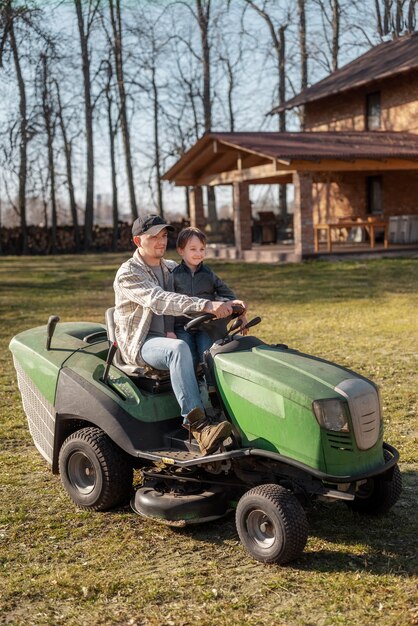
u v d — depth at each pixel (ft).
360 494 15.34
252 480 14.37
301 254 72.54
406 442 20.07
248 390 13.96
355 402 13.32
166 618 11.78
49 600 12.49
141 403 15.33
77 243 135.13
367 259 71.46
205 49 136.26
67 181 136.77
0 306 51.08
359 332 36.52
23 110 123.44
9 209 174.29
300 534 13.10
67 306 50.37
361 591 12.40
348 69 108.47
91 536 14.96
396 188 92.43
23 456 20.07
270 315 43.39
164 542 14.58
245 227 83.92
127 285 15.33
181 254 16.07
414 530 14.84
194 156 86.53
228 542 14.49
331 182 102.73
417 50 94.53
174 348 14.58
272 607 12.05
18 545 14.61
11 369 30.89
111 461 15.60
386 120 95.61
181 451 14.67
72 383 16.16
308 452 13.25
